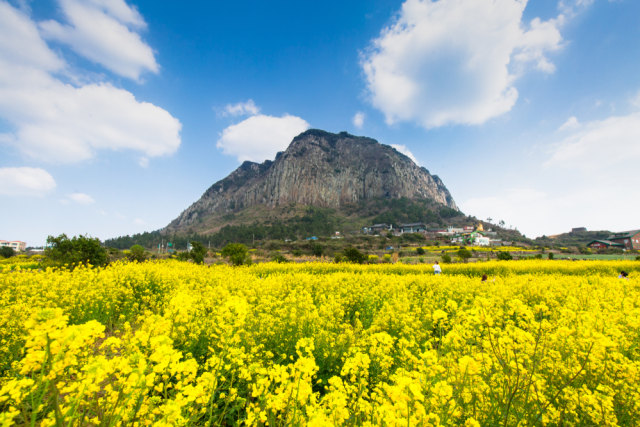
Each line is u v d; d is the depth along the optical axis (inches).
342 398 103.6
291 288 481.7
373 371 168.9
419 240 4596.5
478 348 167.6
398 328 259.0
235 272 653.3
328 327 233.3
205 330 202.7
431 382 118.6
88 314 272.2
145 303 340.2
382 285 490.0
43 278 389.7
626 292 411.2
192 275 519.5
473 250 3112.7
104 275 422.3
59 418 77.8
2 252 1759.4
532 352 134.0
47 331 76.4
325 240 4702.3
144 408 94.0
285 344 213.0
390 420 88.5
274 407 104.7
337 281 530.6
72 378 116.1
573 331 158.9
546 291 393.4
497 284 485.4
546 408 119.0
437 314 170.9
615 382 127.7
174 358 101.0
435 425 92.3
